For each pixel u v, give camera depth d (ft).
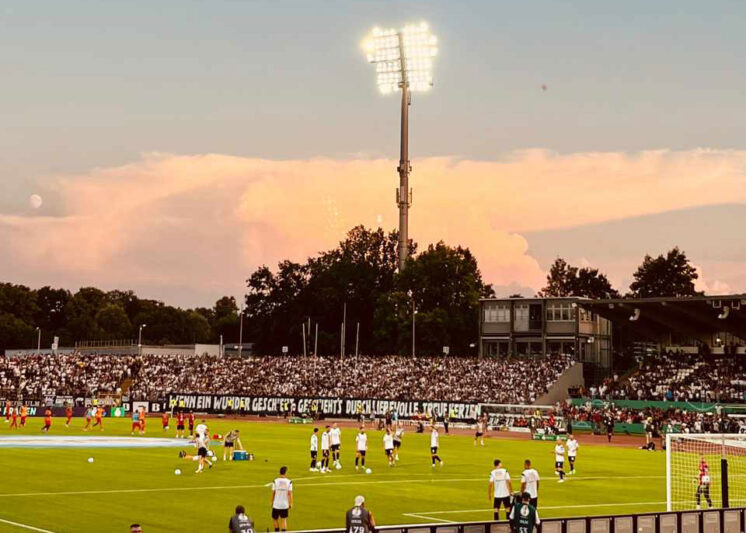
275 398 380.37
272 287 623.36
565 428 305.12
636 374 364.99
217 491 136.05
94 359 452.76
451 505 127.03
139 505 120.06
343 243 599.57
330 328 578.25
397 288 503.61
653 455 234.79
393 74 461.37
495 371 374.43
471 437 292.40
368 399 361.10
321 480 155.02
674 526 97.14
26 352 617.21
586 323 401.70
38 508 115.14
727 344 373.61
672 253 547.90
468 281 504.02
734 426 286.87
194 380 422.82
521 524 84.58
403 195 484.74
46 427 270.05
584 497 139.54
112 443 231.30
